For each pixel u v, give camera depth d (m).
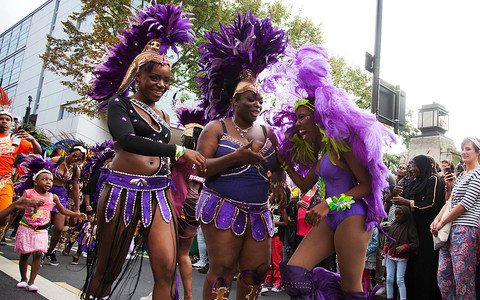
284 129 3.15
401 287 4.40
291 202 5.52
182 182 3.63
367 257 4.80
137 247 2.52
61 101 25.47
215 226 2.68
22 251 4.04
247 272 2.77
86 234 6.11
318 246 2.68
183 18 2.79
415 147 9.59
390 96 6.01
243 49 2.92
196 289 4.95
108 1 12.28
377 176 2.52
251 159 2.58
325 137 2.57
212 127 2.90
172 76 13.22
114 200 2.42
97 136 22.39
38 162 4.99
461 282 3.74
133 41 2.77
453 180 4.57
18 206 2.96
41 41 34.34
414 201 4.55
